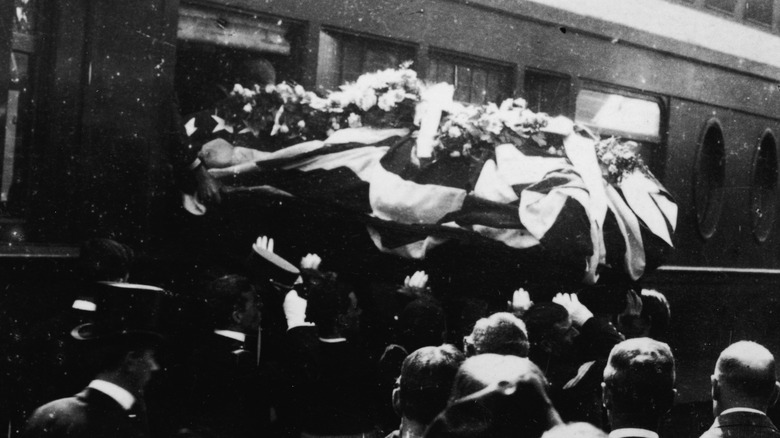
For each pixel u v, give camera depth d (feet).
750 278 30.42
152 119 16.90
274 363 12.06
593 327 13.83
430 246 17.07
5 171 15.93
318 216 16.44
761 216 32.14
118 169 16.56
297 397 11.82
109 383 8.02
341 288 13.03
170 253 16.33
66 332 12.31
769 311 31.48
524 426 5.17
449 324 17.31
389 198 16.71
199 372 10.63
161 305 8.39
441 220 17.03
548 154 19.04
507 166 17.93
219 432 10.47
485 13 23.35
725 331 29.30
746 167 31.30
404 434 7.44
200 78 18.30
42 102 16.15
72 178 16.26
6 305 15.02
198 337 11.03
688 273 27.71
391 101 17.60
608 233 18.94
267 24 19.47
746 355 9.16
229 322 11.12
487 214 17.31
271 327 15.61
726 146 30.30
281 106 16.97
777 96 32.17
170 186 16.58
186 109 17.97
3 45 15.52
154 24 17.07
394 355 12.82
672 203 20.61
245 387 10.89
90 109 16.40
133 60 16.81
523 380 5.26
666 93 28.12
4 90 15.60
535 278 18.02
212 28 18.52
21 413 12.66
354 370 12.35
